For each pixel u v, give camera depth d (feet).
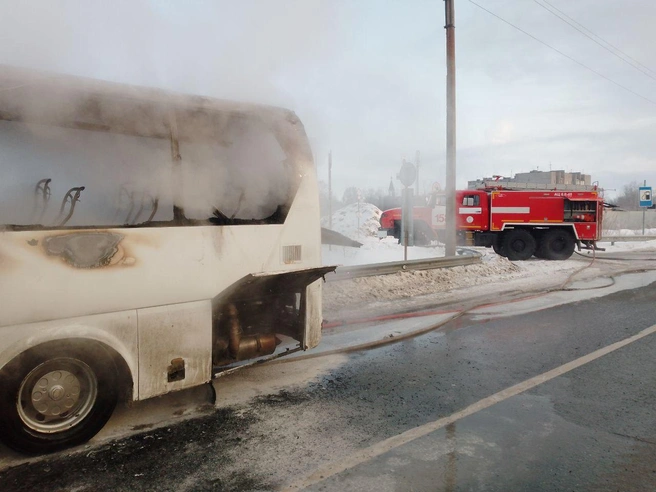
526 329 20.11
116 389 10.22
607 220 107.86
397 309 24.16
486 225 50.75
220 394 12.98
